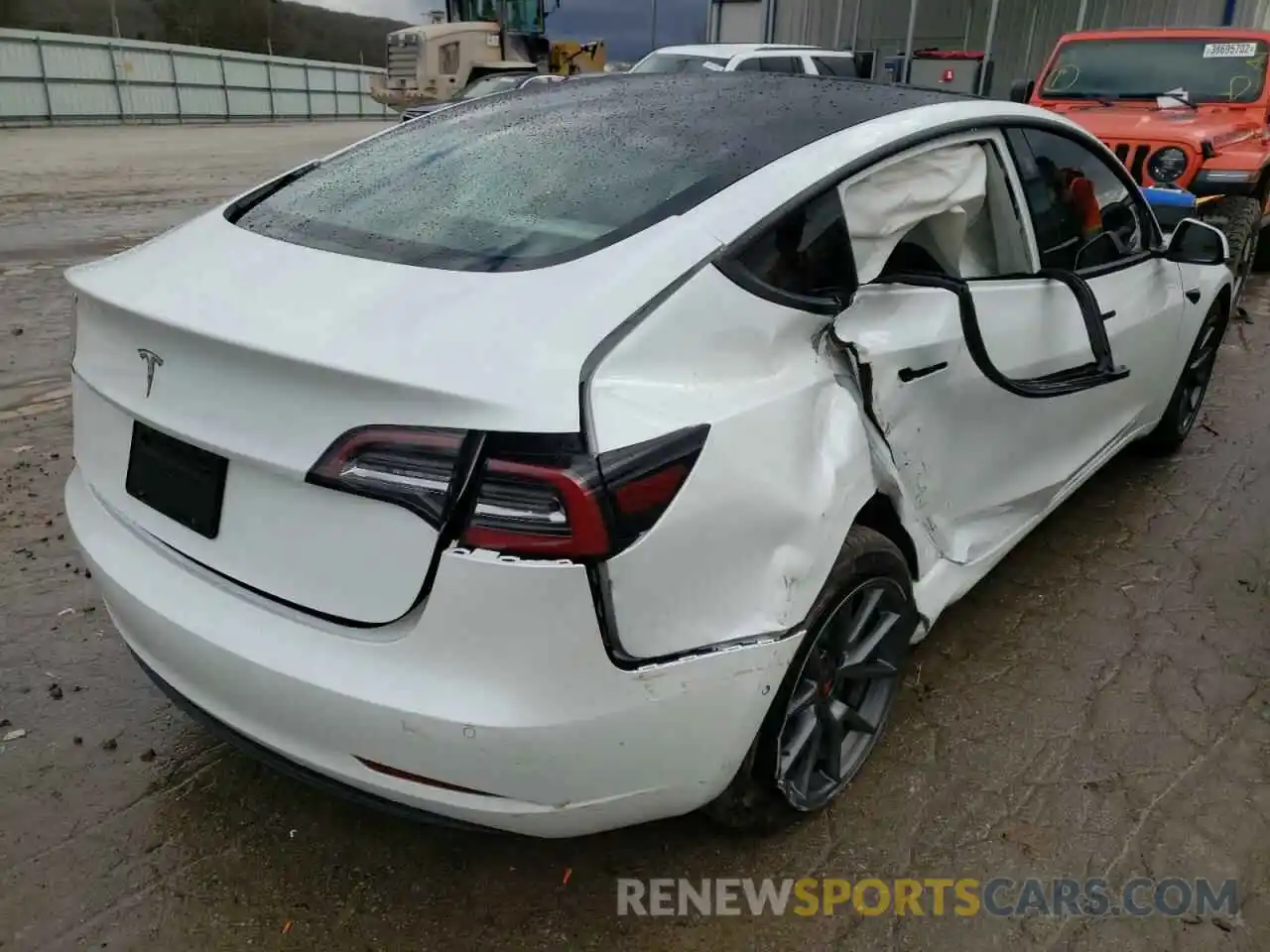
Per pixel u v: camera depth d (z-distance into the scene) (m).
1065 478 3.60
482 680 1.79
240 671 1.96
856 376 2.38
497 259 2.10
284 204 2.62
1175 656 3.34
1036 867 2.49
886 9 17.92
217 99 41.72
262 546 1.95
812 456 2.16
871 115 2.65
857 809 2.65
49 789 2.61
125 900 2.30
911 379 2.54
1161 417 4.63
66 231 10.70
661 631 1.87
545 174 2.46
